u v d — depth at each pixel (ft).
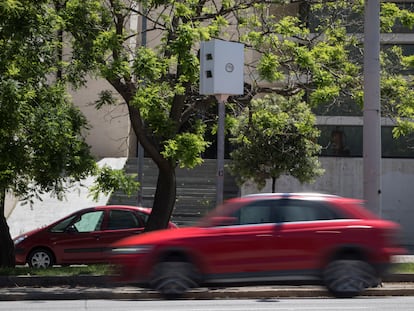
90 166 56.44
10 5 47.42
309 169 88.74
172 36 57.21
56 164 52.13
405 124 61.82
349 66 61.62
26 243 64.85
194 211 102.17
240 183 92.99
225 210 41.14
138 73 53.21
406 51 100.83
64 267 58.39
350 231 40.40
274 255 40.11
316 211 40.91
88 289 47.34
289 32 59.00
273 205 40.98
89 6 56.13
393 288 46.26
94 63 56.13
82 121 57.21
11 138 50.57
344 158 105.40
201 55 50.60
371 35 51.78
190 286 40.29
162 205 60.54
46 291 46.24
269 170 89.56
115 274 41.04
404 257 68.90
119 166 112.47
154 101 53.98
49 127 50.01
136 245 40.29
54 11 54.03
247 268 40.16
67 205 103.45
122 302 42.27
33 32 49.80
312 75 59.16
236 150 90.48
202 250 40.09
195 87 60.29
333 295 41.50
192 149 53.98
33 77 51.80
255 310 36.83
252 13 64.75
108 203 103.81
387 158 106.42
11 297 44.88
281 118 65.77
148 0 57.11
